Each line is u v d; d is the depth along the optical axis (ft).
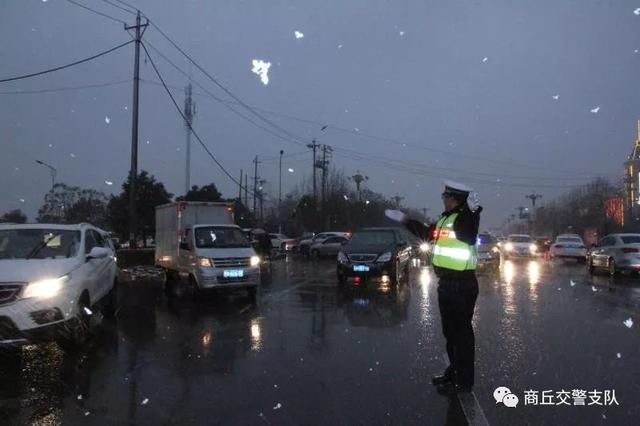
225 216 57.06
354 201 175.11
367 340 26.25
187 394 18.37
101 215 137.90
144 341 26.68
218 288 40.73
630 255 56.65
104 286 31.17
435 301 39.50
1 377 20.59
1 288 22.43
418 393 18.21
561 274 63.62
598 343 25.11
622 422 15.69
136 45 76.33
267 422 15.80
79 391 18.84
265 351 24.26
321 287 49.85
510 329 28.37
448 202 18.61
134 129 76.79
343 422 15.72
